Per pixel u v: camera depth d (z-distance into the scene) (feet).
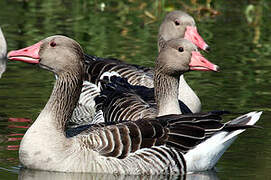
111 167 43.21
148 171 43.70
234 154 47.73
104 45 77.66
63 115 45.21
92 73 65.87
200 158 44.60
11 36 80.89
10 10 94.32
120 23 88.69
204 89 63.77
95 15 92.53
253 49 77.82
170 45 51.31
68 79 45.55
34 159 43.50
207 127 44.88
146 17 91.86
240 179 42.83
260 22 90.22
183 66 50.96
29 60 45.98
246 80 66.49
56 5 98.27
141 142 43.83
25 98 60.08
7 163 44.96
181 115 45.52
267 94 61.93
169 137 44.45
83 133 44.62
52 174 43.14
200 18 91.81
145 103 53.47
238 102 59.72
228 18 92.07
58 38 45.68
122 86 56.95
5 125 53.16
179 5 95.14
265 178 42.86
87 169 43.24
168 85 51.72
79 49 45.88
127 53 74.49
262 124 54.13
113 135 43.73
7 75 67.46
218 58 73.82
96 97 58.75
